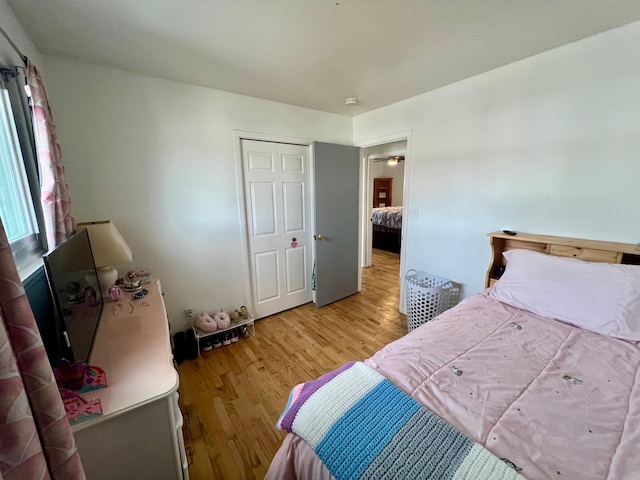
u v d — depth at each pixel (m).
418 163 2.61
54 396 0.56
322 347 2.39
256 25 1.41
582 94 1.65
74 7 1.25
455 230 2.41
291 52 1.70
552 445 0.75
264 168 2.72
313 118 2.96
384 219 6.21
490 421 0.83
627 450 0.73
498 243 2.04
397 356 1.18
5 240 0.49
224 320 2.42
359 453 0.74
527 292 1.58
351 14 1.33
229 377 2.01
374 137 3.04
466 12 1.33
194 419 1.63
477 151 2.18
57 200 1.34
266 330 2.69
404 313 3.00
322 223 3.07
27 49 1.45
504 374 1.05
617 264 1.42
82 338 1.06
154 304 1.58
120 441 0.87
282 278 3.04
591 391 0.96
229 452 1.43
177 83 2.14
